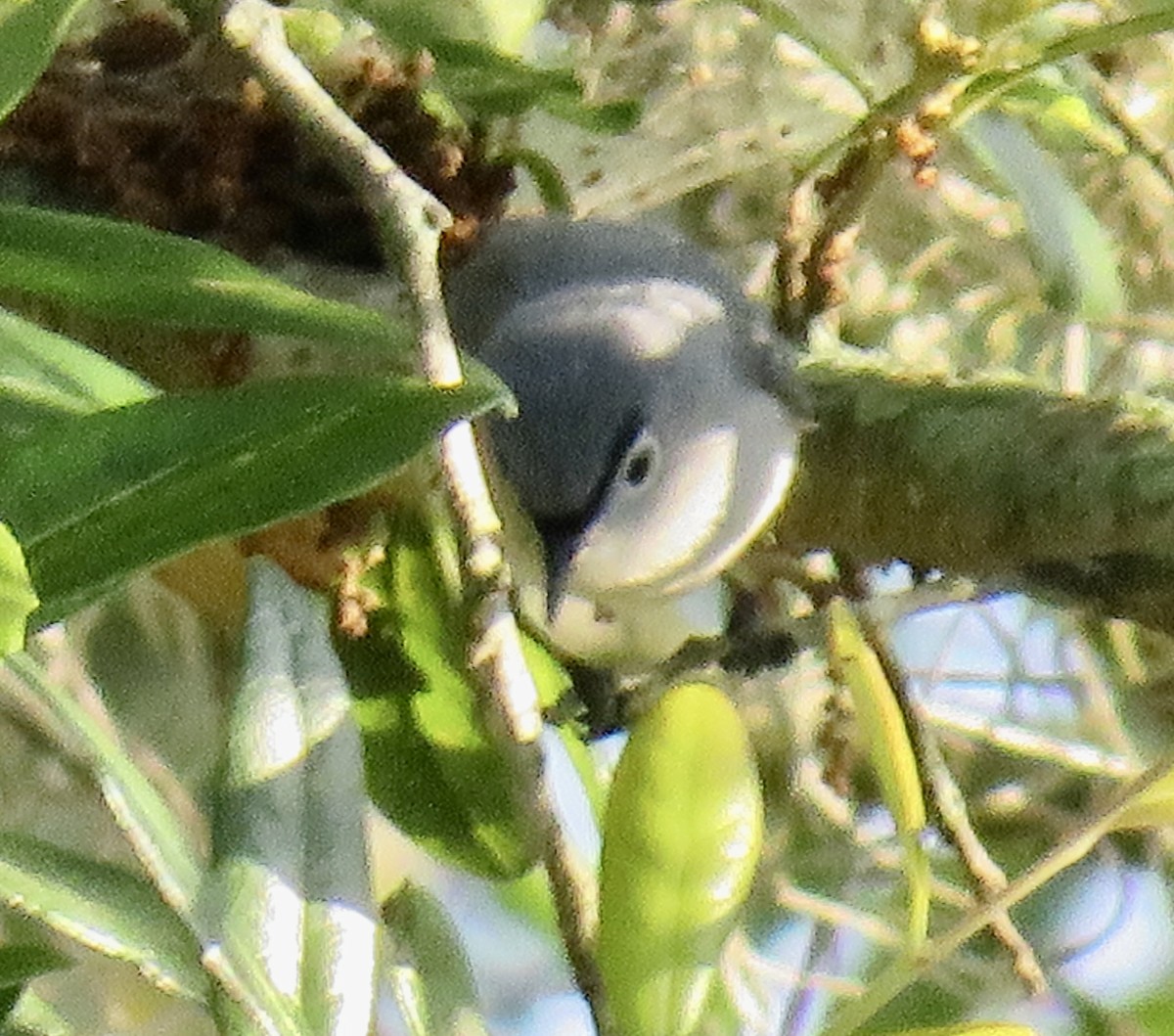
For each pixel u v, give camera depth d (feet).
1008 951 7.68
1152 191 11.64
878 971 9.83
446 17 8.00
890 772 5.50
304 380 4.33
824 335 9.09
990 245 11.69
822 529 8.21
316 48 7.53
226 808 4.90
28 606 3.80
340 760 5.08
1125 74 11.38
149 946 4.46
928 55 7.58
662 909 4.99
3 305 6.61
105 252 4.59
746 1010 8.54
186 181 7.36
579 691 8.21
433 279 4.37
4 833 4.57
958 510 7.44
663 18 10.03
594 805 7.98
